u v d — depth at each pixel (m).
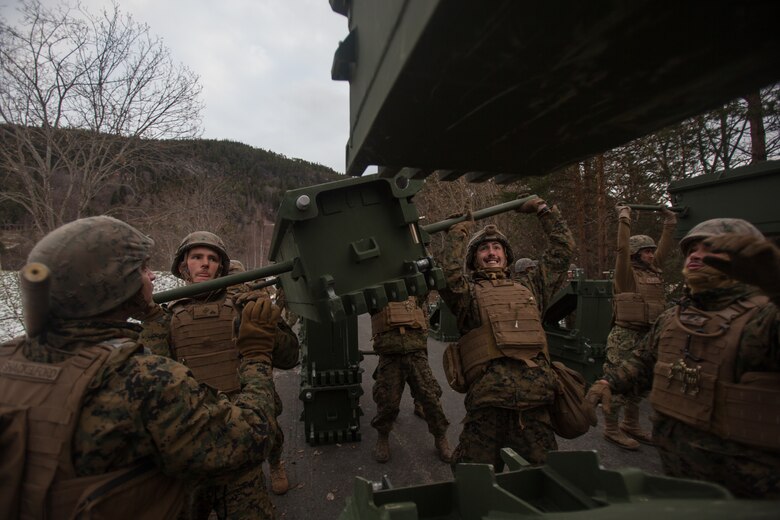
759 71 0.43
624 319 3.99
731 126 8.28
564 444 3.93
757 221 2.90
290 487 3.24
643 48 0.40
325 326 3.97
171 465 1.06
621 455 3.69
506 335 2.30
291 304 2.12
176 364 1.15
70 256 1.06
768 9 0.31
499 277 2.70
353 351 4.04
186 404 1.08
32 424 0.98
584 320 5.03
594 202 13.00
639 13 0.34
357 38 0.75
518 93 0.52
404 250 1.62
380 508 0.92
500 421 2.31
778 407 1.45
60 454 0.96
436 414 3.66
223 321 2.35
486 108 0.57
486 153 0.76
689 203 3.46
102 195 7.69
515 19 0.37
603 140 0.69
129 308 1.23
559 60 0.44
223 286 1.54
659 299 4.02
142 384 1.04
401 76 0.48
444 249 2.50
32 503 0.94
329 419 4.02
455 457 2.47
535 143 0.71
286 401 5.29
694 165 9.98
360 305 1.46
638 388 2.20
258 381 1.45
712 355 1.67
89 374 1.00
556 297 5.40
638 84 0.48
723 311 1.74
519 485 1.04
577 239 13.25
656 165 10.94
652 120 0.60
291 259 1.61
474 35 0.39
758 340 1.55
